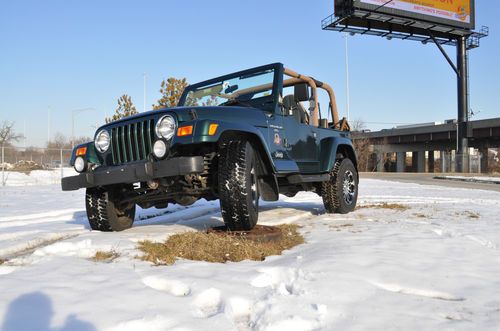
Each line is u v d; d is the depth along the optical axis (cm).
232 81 548
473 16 3781
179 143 365
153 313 213
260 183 454
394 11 3444
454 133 4891
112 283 260
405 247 373
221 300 238
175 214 671
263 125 458
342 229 480
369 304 237
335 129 692
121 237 404
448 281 284
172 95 1706
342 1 3447
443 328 207
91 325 199
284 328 203
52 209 805
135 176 381
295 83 573
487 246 407
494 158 6397
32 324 199
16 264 319
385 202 875
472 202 898
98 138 432
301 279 279
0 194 1270
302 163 550
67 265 302
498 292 264
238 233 391
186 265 306
